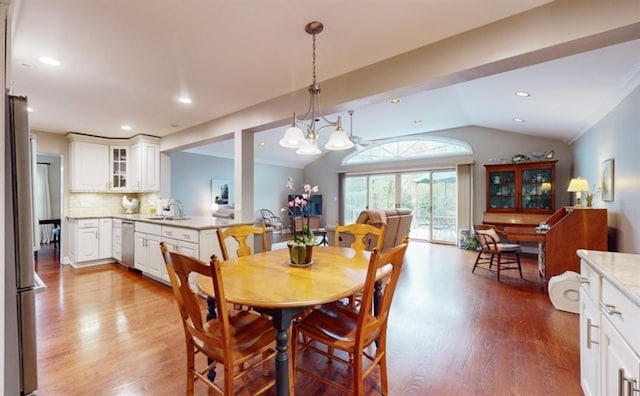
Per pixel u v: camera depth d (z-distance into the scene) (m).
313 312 1.86
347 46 2.29
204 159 7.68
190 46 2.27
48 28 2.01
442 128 7.18
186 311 1.56
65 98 3.36
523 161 5.80
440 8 1.84
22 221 1.71
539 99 3.74
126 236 4.60
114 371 1.97
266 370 1.98
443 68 2.20
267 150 8.25
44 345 2.30
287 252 2.42
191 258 1.35
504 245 4.40
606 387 1.34
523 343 2.37
